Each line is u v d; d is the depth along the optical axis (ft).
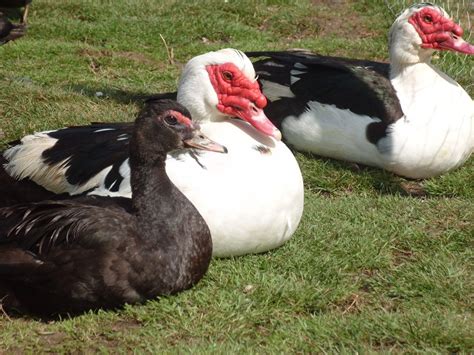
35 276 28.43
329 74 45.16
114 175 32.14
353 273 33.14
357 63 46.93
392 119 42.91
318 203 39.11
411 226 36.83
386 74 45.09
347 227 36.19
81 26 63.98
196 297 29.68
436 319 29.07
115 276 28.27
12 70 55.67
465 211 38.24
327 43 63.57
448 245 35.22
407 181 44.47
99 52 60.23
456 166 44.32
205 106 34.71
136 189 29.48
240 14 68.64
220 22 65.98
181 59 61.00
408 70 43.86
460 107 43.42
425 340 27.96
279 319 29.25
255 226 32.63
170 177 31.96
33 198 33.94
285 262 33.17
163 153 29.58
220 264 32.68
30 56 58.39
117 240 28.35
